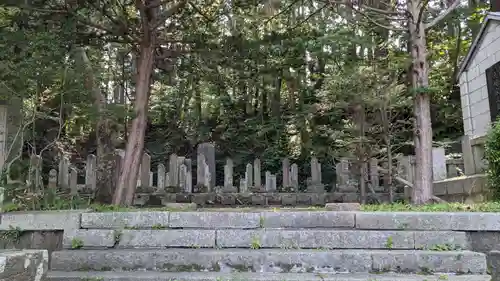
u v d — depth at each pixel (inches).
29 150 313.4
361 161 332.8
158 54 313.9
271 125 556.7
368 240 159.8
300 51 411.5
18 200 207.2
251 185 374.3
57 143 304.7
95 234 167.2
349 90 332.8
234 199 353.1
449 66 532.4
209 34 313.9
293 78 517.7
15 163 232.1
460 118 503.5
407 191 330.6
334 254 152.3
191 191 372.8
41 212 180.1
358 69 339.9
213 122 607.2
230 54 314.0
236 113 600.7
